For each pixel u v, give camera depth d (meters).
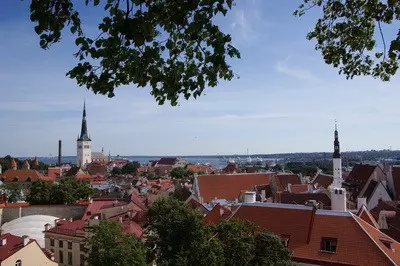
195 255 42.56
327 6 19.33
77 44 12.41
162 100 14.25
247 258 42.44
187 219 46.31
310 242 51.91
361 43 19.33
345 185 127.12
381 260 46.19
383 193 105.31
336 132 122.25
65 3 12.02
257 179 122.88
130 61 12.80
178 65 13.46
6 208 106.06
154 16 12.26
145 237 66.44
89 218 86.81
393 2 14.40
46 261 67.25
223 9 12.30
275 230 55.41
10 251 64.25
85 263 73.31
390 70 19.48
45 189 116.56
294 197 90.69
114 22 12.18
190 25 12.13
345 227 51.41
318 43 20.23
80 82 13.03
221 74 13.48
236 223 46.53
